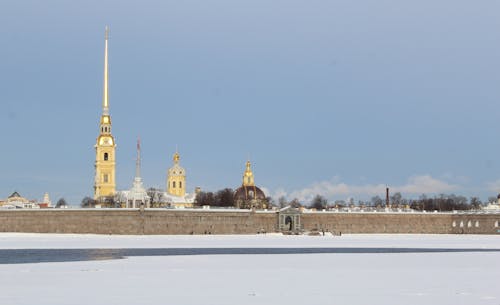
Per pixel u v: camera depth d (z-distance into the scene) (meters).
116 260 143.00
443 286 98.88
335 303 84.38
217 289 95.62
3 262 138.00
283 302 85.00
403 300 86.50
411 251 177.62
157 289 95.38
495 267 127.44
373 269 123.50
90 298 87.44
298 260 144.12
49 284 100.25
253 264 133.75
